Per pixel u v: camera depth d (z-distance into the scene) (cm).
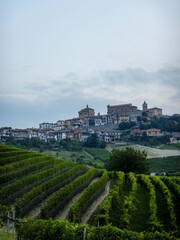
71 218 3456
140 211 4309
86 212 4103
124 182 6569
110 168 7669
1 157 6028
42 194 4309
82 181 5375
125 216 3447
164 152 16662
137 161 7588
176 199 4831
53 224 2305
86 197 4175
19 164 5544
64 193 4241
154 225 3206
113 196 4341
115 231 2277
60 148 16975
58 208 3938
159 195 5322
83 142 19050
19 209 3438
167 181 5834
